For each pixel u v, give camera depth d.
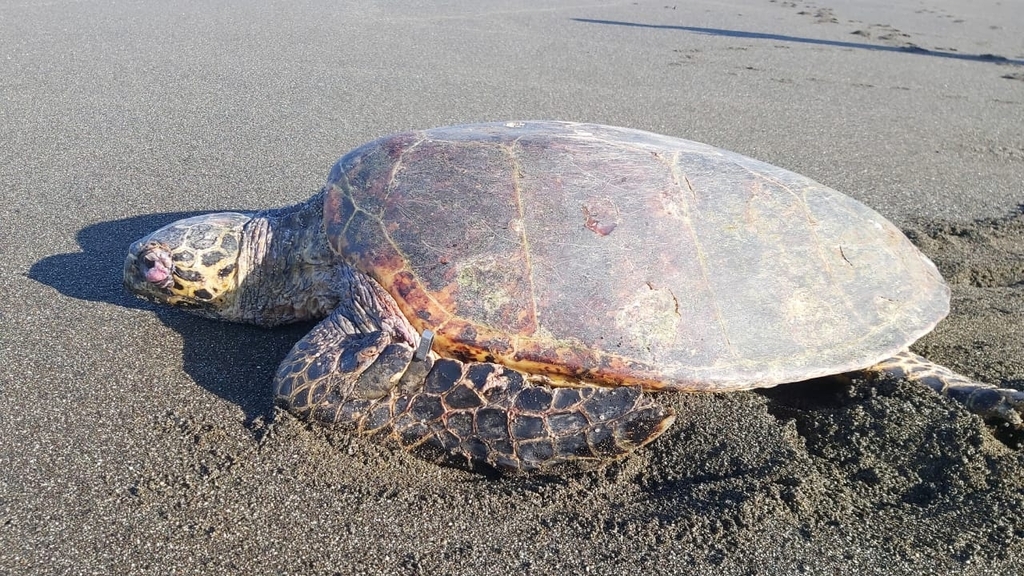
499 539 0.69
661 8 3.77
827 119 2.12
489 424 0.77
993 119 2.24
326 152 1.59
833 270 0.90
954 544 0.69
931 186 1.68
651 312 0.81
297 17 2.86
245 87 1.98
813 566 0.67
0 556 0.63
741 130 1.96
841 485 0.77
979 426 0.82
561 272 0.82
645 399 0.77
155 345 0.94
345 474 0.74
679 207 0.87
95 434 0.77
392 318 0.84
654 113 2.03
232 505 0.69
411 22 2.93
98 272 1.10
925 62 2.96
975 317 1.15
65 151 1.50
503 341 0.80
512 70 2.36
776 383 0.84
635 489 0.75
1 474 0.71
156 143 1.57
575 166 0.89
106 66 2.08
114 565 0.63
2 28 2.40
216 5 2.97
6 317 0.96
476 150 0.92
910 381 0.90
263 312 1.00
